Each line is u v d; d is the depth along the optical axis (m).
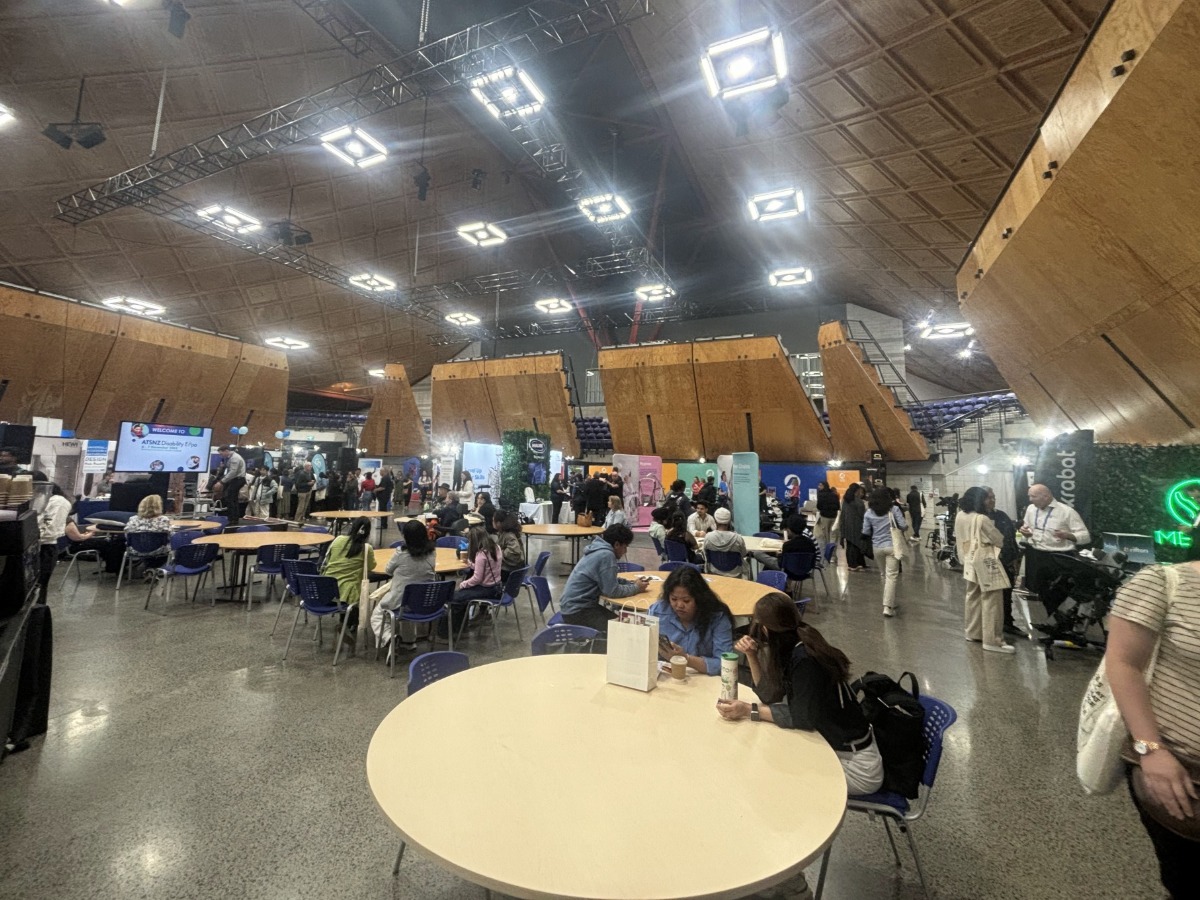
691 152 13.57
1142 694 1.29
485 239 14.26
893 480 15.54
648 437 18.16
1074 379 6.36
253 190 13.65
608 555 3.85
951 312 14.91
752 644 2.09
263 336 19.31
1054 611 4.82
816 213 12.12
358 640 4.91
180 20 8.96
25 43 9.20
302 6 9.34
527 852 1.08
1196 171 3.30
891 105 7.83
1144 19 3.06
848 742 1.78
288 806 2.46
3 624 2.51
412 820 1.18
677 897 0.98
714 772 1.44
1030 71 6.46
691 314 22.19
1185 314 4.22
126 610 5.69
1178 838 1.26
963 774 2.85
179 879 2.00
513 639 5.11
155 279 15.29
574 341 24.27
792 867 1.07
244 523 10.29
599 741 1.60
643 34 9.54
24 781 2.60
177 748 2.95
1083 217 4.34
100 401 15.17
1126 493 5.57
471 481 13.52
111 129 10.78
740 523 10.78
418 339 23.66
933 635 5.35
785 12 7.07
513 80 8.18
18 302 12.72
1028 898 1.98
